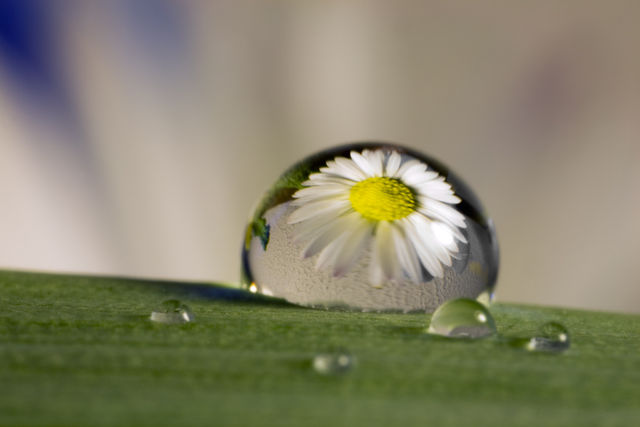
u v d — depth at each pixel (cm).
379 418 5
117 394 5
